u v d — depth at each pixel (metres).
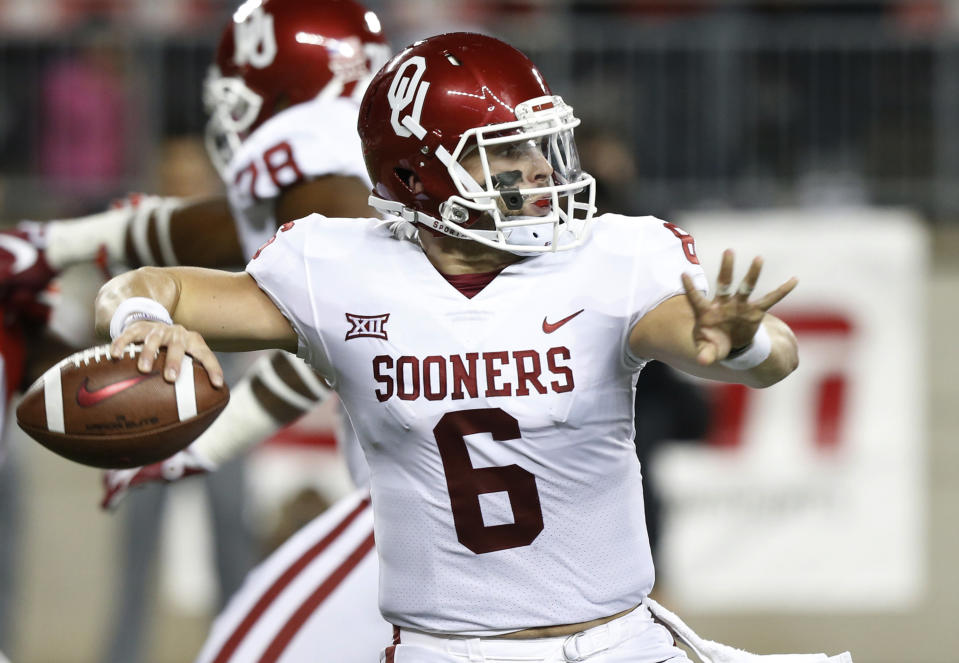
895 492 22.22
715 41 26.25
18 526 18.44
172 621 21.62
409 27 26.05
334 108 11.73
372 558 11.54
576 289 8.66
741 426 22.14
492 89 8.73
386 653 9.17
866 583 22.31
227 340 9.11
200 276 9.12
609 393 8.69
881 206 26.61
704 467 22.16
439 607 8.82
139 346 8.63
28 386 13.45
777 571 22.25
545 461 8.61
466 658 8.81
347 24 11.99
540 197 8.76
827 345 22.19
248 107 12.02
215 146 12.89
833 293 22.19
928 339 25.88
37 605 22.50
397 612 9.05
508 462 8.61
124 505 18.16
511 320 8.62
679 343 8.33
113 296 8.82
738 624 21.94
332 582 11.59
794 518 22.25
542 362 8.55
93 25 27.48
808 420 22.20
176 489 18.06
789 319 22.25
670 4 26.80
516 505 8.66
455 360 8.61
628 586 8.90
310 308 8.92
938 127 26.59
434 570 8.83
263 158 11.58
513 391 8.54
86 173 25.92
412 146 8.82
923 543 23.89
